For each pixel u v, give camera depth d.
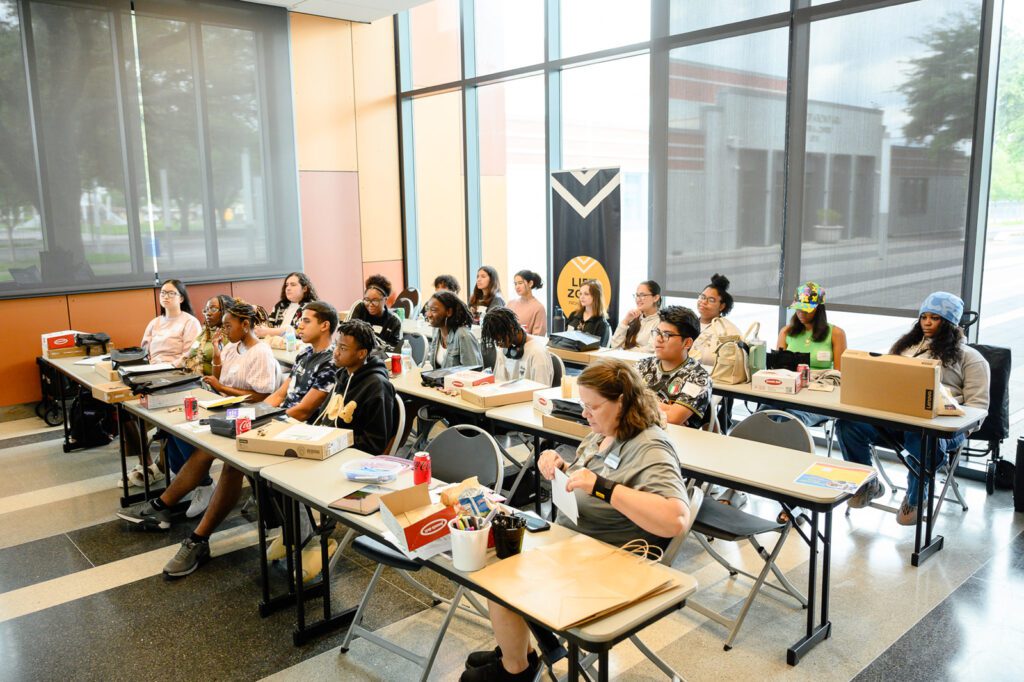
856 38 4.86
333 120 8.23
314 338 3.99
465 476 3.12
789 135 5.25
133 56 6.82
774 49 5.26
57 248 6.57
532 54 7.00
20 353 6.46
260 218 7.75
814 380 4.22
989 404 4.13
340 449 3.24
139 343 7.10
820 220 5.18
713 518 2.97
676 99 5.88
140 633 3.11
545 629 2.15
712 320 4.97
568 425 3.42
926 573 3.51
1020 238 4.47
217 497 3.61
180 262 7.28
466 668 2.57
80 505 4.51
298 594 2.98
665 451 2.24
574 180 6.39
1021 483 4.17
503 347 4.37
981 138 4.43
